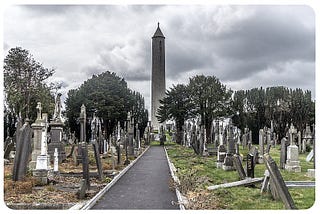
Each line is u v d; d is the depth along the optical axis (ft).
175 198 52.60
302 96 196.54
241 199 47.62
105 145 140.77
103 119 264.52
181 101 260.42
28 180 58.49
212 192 53.26
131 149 135.03
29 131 60.34
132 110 286.87
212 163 102.27
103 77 275.39
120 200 51.13
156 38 399.24
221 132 129.08
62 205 46.24
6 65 180.75
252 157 62.64
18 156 58.39
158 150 189.16
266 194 49.44
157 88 395.55
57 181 63.93
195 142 140.46
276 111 204.54
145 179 72.95
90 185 59.82
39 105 88.79
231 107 241.96
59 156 103.24
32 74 184.44
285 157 83.20
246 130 179.22
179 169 85.61
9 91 173.78
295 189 55.26
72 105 263.29
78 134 263.49
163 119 272.92
